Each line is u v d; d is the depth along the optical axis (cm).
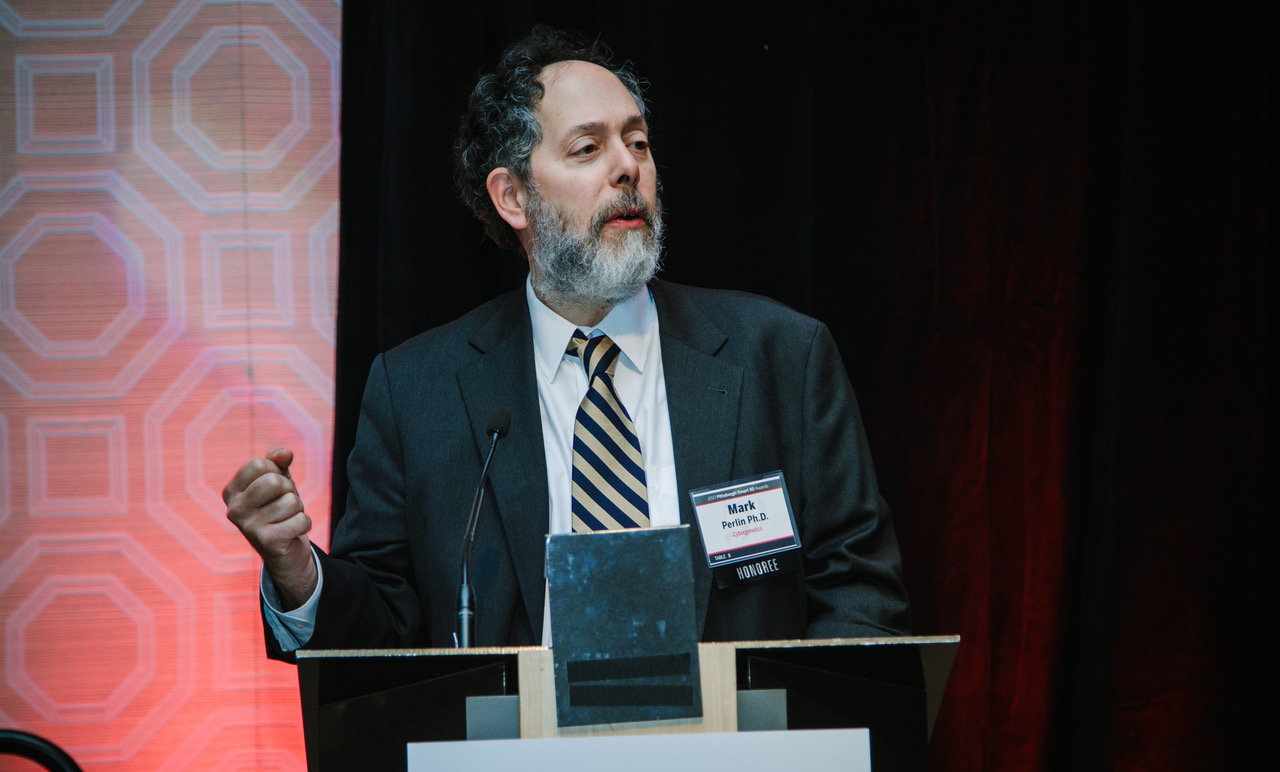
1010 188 452
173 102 468
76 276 463
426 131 425
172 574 459
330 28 472
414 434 332
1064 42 454
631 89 371
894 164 445
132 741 453
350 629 296
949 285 444
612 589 208
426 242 423
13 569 455
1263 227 425
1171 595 414
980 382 442
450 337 350
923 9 450
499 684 214
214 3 470
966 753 430
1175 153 422
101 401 462
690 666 205
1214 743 410
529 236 346
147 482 461
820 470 323
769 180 449
